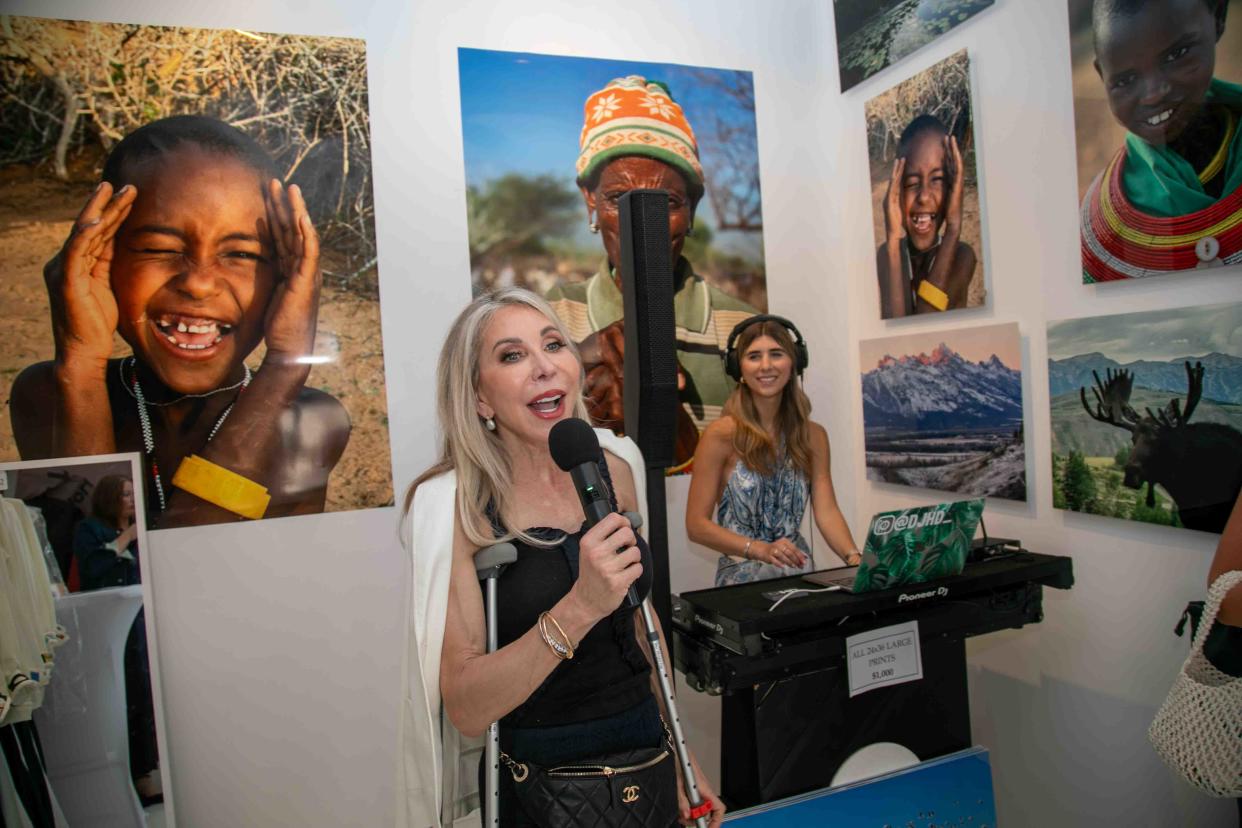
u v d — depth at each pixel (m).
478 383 1.33
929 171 2.44
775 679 1.60
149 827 2.12
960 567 1.70
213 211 2.25
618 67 2.64
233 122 2.27
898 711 1.76
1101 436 1.94
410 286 2.44
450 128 2.47
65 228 2.13
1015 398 2.19
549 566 1.27
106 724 2.10
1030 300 2.12
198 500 2.25
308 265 2.34
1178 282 1.73
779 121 2.86
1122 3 1.79
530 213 2.55
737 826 1.58
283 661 2.33
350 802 2.39
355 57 2.37
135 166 2.18
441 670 1.26
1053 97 2.02
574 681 1.25
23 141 2.10
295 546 2.34
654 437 1.75
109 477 2.15
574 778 1.21
